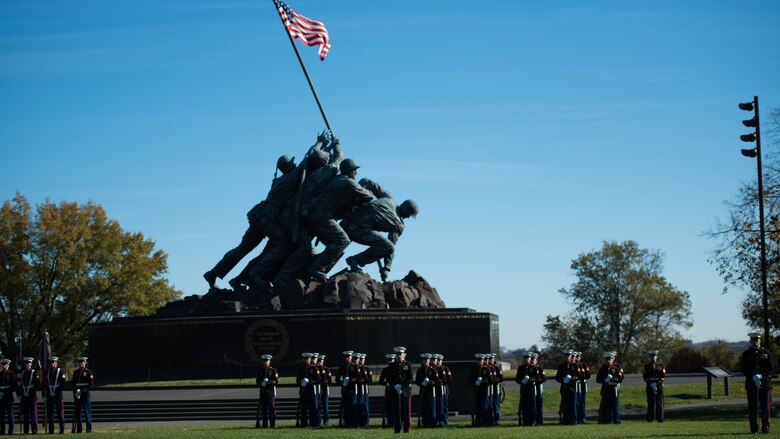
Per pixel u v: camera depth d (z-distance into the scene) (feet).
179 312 231.09
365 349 217.56
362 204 239.09
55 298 323.37
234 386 195.00
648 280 388.78
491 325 227.40
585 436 102.68
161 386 196.75
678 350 388.57
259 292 229.25
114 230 330.95
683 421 133.90
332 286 225.97
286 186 236.02
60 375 137.90
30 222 320.29
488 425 133.59
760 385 106.93
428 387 132.36
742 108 150.51
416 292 238.07
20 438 124.98
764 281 148.66
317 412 137.08
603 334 387.34
